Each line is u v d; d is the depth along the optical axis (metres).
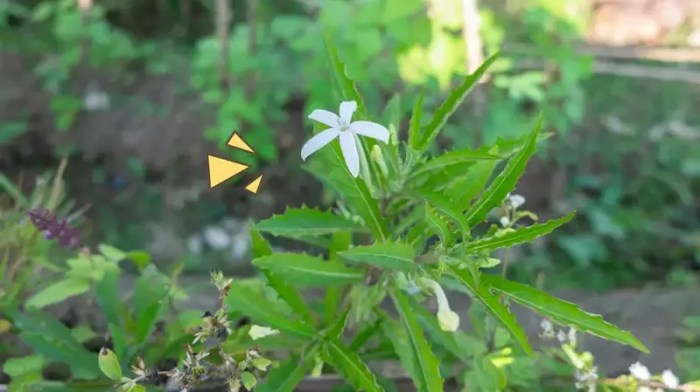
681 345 0.77
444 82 0.94
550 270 0.98
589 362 0.57
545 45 1.02
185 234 1.01
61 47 1.14
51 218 0.58
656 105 1.15
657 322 0.82
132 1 1.25
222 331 0.49
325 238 0.57
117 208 1.03
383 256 0.46
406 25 0.94
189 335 0.53
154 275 0.60
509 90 1.02
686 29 1.27
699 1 1.31
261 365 0.49
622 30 1.27
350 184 0.50
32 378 0.55
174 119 1.08
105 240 0.99
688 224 1.07
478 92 0.98
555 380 0.60
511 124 0.98
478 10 1.08
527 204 1.06
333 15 0.94
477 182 0.52
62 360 0.54
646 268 1.01
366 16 0.94
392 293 0.52
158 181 1.06
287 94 1.06
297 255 0.51
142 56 1.16
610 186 1.08
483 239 0.46
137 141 1.07
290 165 1.06
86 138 1.07
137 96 1.11
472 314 0.59
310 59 1.02
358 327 0.59
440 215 0.49
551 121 1.01
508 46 1.08
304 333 0.53
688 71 1.18
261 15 1.17
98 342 0.62
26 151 1.06
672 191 1.09
